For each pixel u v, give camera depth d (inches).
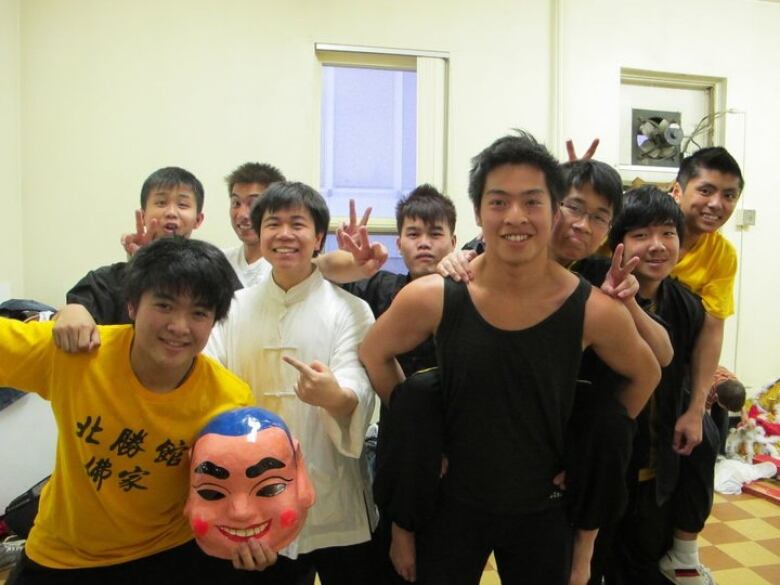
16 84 94.6
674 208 55.0
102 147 99.7
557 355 40.4
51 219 98.8
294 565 49.6
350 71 110.4
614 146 121.3
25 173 97.3
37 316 82.0
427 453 42.8
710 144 128.7
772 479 107.6
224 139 104.0
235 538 33.9
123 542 40.5
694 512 61.6
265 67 104.7
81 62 97.9
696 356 62.3
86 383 38.3
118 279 59.2
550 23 115.6
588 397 45.1
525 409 41.1
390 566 51.5
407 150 113.3
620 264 42.4
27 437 83.1
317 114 109.0
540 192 38.4
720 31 126.0
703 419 62.2
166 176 64.3
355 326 48.4
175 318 36.2
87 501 39.2
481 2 112.4
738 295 130.9
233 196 71.8
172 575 42.4
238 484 34.1
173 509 41.3
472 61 112.7
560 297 40.9
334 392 41.1
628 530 61.7
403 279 64.0
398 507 44.4
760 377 130.8
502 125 114.7
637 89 126.0
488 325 40.8
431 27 110.7
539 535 44.4
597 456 43.2
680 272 65.4
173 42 101.0
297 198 47.8
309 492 36.9
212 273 37.0
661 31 122.6
